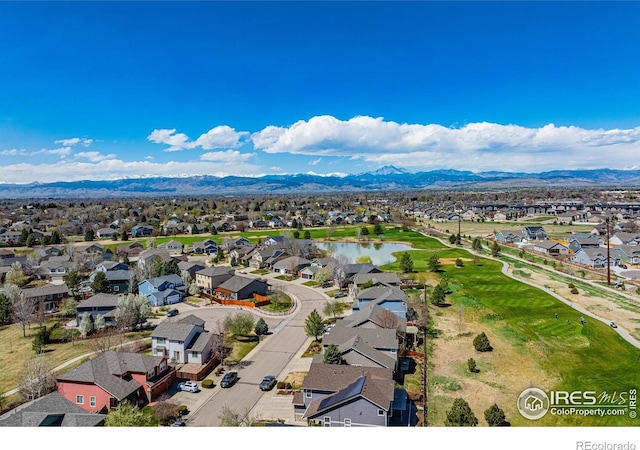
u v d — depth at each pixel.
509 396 32.78
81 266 78.88
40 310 53.78
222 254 100.25
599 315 52.91
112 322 52.81
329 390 30.02
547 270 81.00
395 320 44.66
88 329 48.72
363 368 32.53
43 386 33.88
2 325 52.47
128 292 65.81
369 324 44.69
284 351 43.72
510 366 38.50
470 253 99.69
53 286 62.16
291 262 82.75
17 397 33.47
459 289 66.00
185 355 40.09
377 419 27.73
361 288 64.88
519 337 45.56
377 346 38.41
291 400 33.06
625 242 99.88
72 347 45.34
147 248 104.00
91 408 31.75
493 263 87.38
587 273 77.38
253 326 49.81
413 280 72.56
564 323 49.66
